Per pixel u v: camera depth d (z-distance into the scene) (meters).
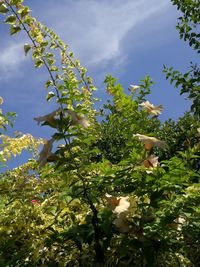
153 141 2.79
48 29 4.24
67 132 2.80
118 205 2.76
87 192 2.98
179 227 2.93
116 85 3.85
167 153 6.78
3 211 3.36
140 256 2.91
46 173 3.08
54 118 2.74
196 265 3.04
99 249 2.95
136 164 2.91
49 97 3.36
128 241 2.74
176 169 2.79
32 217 3.25
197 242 3.06
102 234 2.96
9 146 4.21
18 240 3.17
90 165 2.89
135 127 3.78
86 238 2.95
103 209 3.14
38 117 2.76
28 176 3.53
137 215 2.96
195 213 2.99
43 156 2.74
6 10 3.48
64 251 3.09
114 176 3.02
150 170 2.87
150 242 2.74
